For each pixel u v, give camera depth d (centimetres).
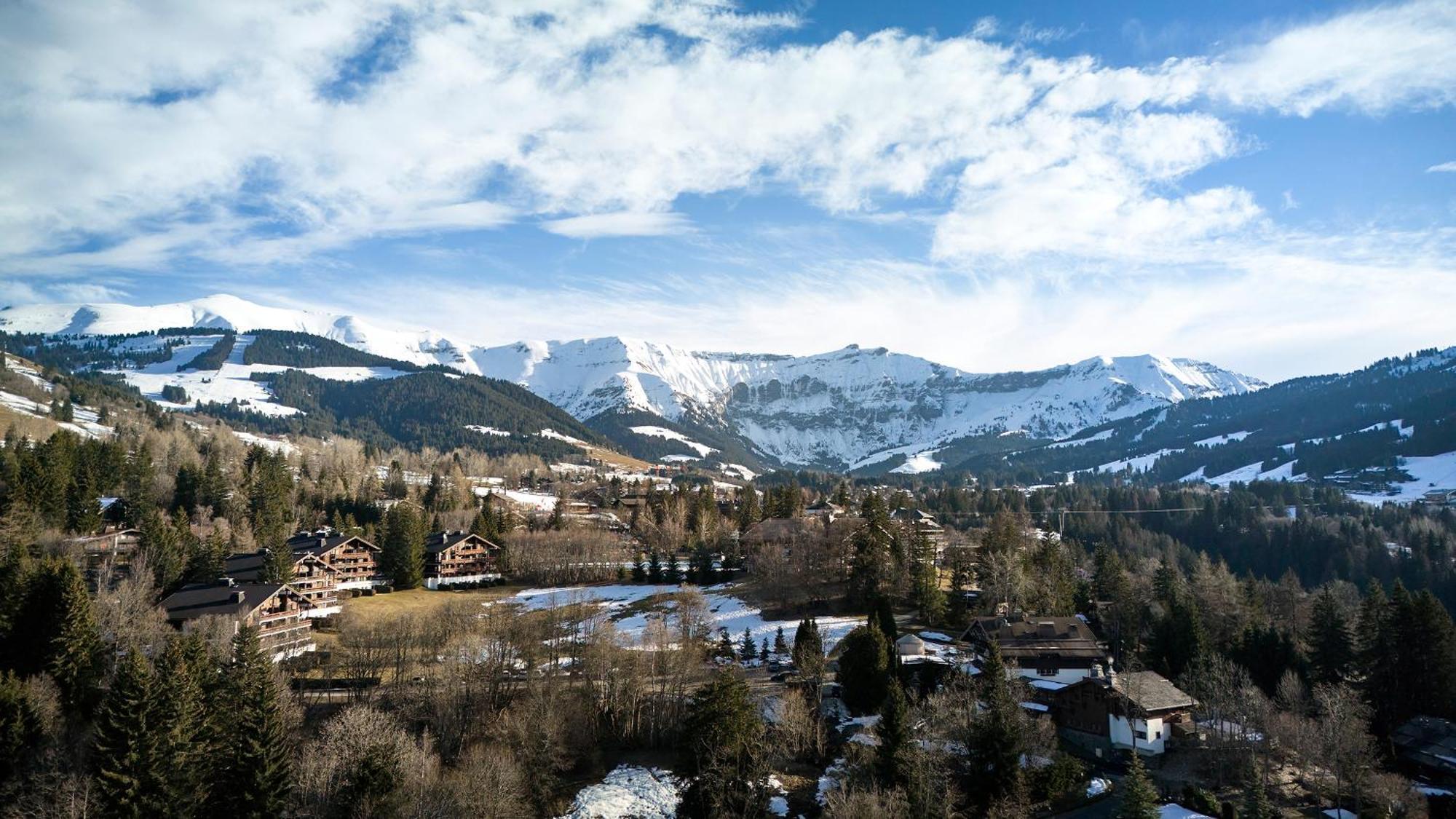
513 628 12456
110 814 7225
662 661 11388
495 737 9662
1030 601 14588
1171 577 16588
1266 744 9431
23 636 9419
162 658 8369
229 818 7588
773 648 13325
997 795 8500
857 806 7781
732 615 15500
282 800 7650
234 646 9769
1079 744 10294
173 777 7550
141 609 11325
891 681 10519
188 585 14238
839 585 16038
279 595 13000
